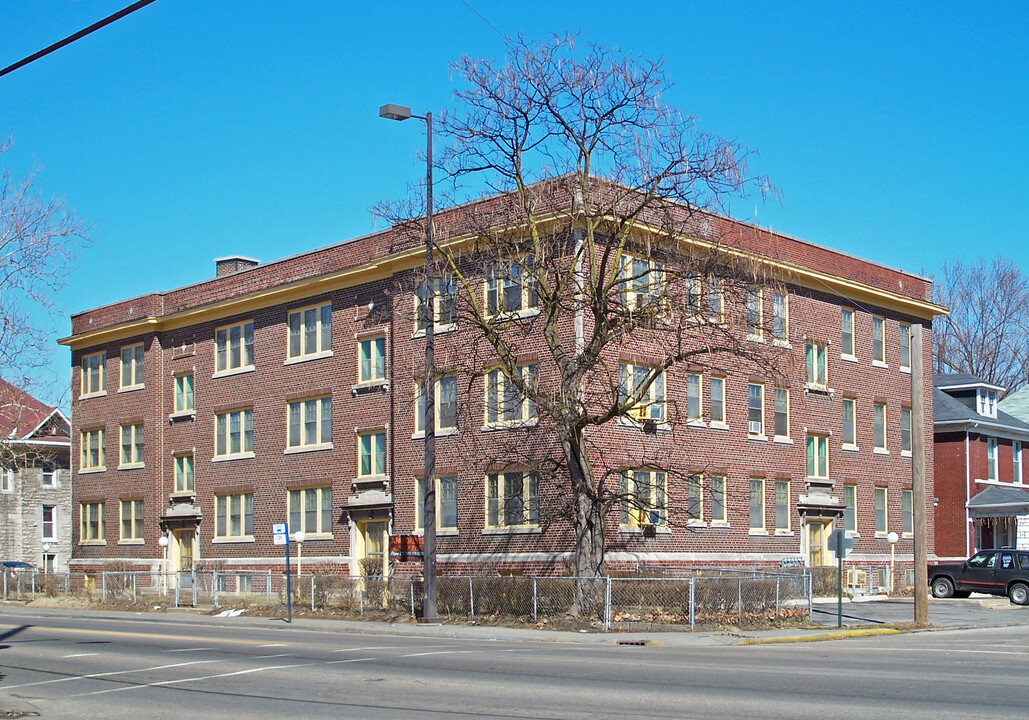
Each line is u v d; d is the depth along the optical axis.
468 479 37.66
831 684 15.86
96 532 53.50
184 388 50.19
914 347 31.19
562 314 33.47
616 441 35.59
